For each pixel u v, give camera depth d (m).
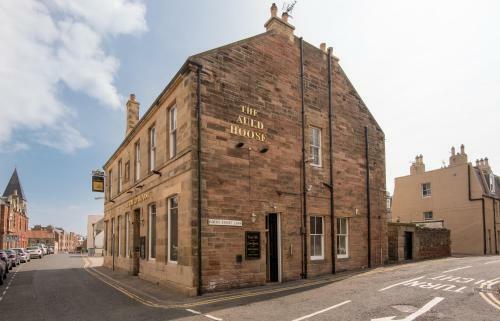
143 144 18.31
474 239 30.91
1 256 19.98
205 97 12.94
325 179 16.64
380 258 18.69
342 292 10.94
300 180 15.50
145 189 17.28
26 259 36.06
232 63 13.91
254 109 14.30
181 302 10.66
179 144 13.38
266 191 14.11
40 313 10.12
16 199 63.81
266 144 14.46
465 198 31.88
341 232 17.22
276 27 15.82
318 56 17.52
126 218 21.39
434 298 9.52
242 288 12.63
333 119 17.62
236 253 12.77
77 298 12.50
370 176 19.06
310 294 10.92
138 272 18.97
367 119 19.62
